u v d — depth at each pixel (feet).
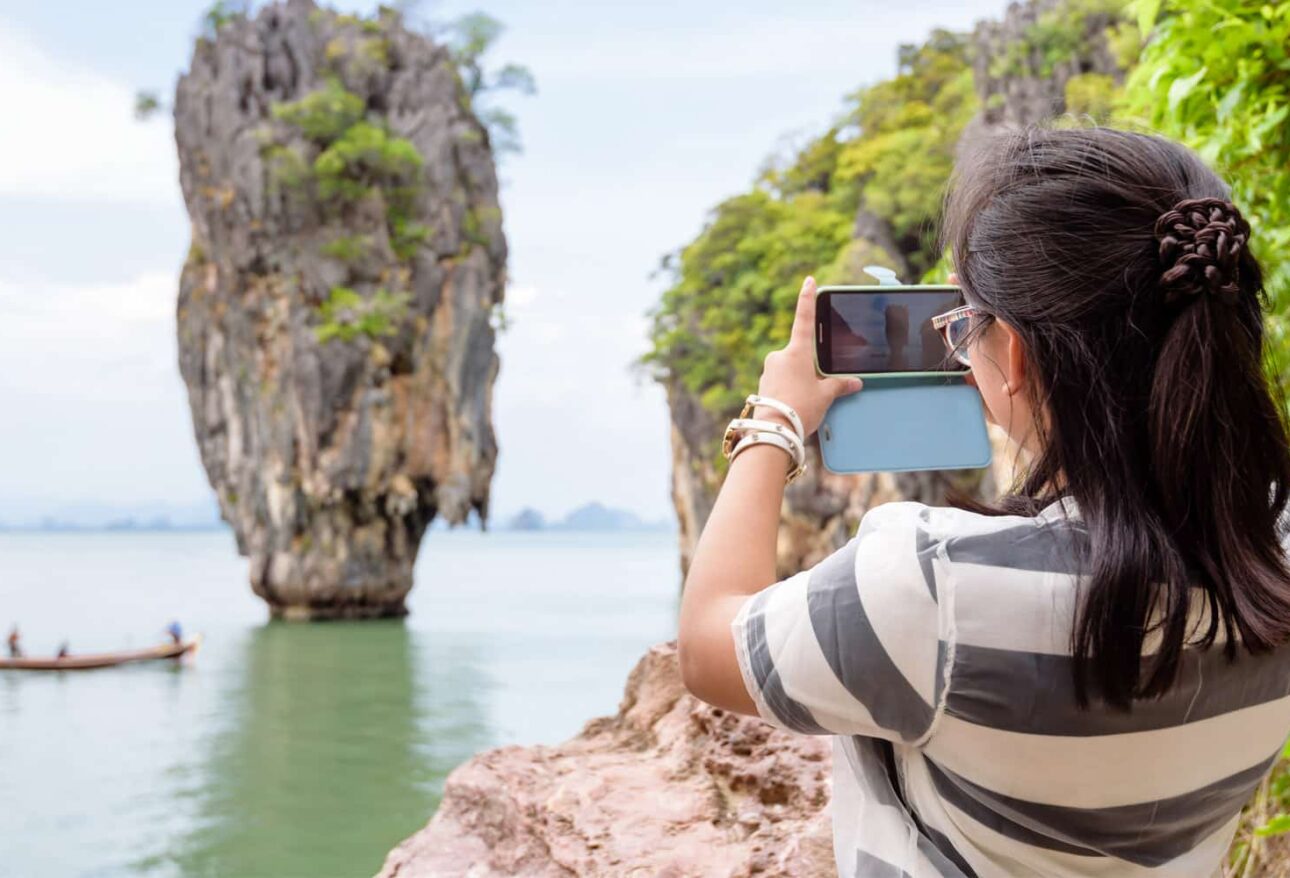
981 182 3.70
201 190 212.84
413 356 210.59
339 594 200.03
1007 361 3.62
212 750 87.81
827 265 193.77
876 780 3.67
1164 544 3.10
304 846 61.05
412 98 227.81
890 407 4.17
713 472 217.36
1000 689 3.12
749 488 3.84
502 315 232.32
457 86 238.48
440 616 209.77
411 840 8.45
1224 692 3.26
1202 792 3.39
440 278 215.92
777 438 3.91
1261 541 3.28
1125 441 3.24
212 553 655.35
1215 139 9.15
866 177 207.21
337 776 79.00
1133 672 3.04
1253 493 3.25
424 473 211.82
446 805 8.71
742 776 7.68
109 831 63.57
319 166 203.72
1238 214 3.27
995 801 3.31
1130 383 3.28
